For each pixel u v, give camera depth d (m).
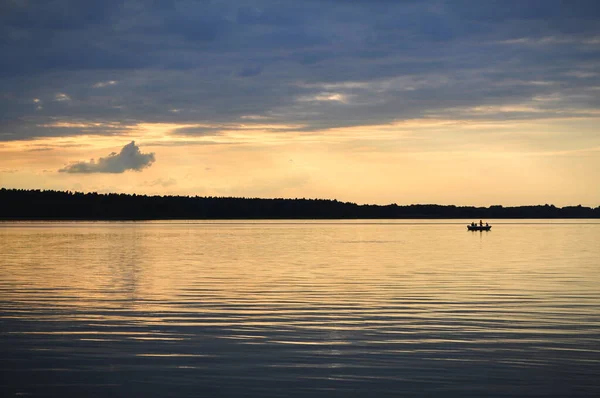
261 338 17.89
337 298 25.11
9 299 24.92
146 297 25.45
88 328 19.19
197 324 19.83
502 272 35.31
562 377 14.03
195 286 28.92
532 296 25.52
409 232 116.25
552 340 17.53
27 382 13.71
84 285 29.28
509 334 18.30
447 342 17.34
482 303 23.77
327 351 16.36
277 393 13.00
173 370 14.62
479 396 12.80
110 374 14.29
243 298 25.16
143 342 17.38
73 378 14.02
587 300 24.42
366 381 13.77
